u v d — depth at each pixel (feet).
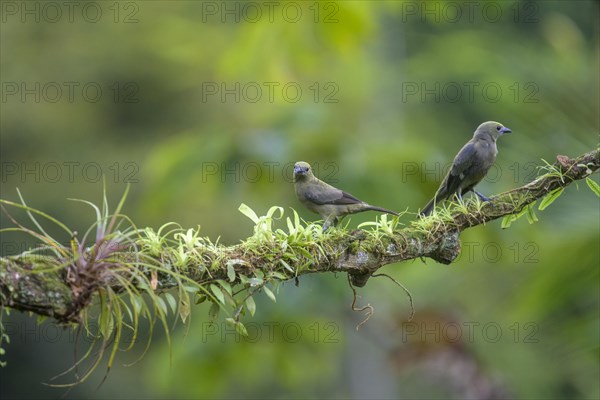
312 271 20.31
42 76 85.05
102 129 85.30
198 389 45.98
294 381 48.52
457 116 69.46
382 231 21.59
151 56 82.79
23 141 84.38
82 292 16.60
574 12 56.39
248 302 18.97
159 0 75.56
